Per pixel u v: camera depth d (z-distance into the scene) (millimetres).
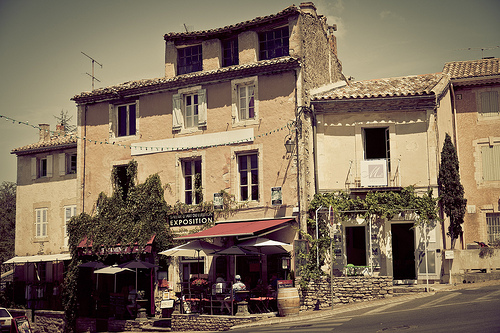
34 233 31547
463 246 25156
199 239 23828
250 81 24234
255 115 23969
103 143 27438
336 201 22422
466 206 25062
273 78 23781
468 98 26062
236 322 20188
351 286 20578
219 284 21328
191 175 25469
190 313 22062
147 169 26109
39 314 27766
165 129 25953
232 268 23516
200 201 24672
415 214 22031
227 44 26016
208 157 24797
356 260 23031
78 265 25625
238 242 23141
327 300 20844
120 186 26938
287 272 22297
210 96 25094
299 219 22531
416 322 14398
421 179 22422
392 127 22938
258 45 25141
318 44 26125
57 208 30859
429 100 22531
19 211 32281
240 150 24109
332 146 23359
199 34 25766
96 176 27422
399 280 21750
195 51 26516
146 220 25125
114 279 26891
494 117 25609
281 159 23234
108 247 25547
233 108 24484
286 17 24172
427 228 21734
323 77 26656
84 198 27547
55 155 31375
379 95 22609
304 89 23438
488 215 25328
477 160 25625
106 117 27578
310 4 25156
